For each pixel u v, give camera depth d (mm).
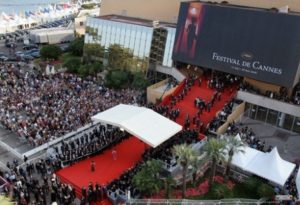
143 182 29188
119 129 40344
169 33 54656
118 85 53562
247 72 47562
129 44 57875
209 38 49719
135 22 59594
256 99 45781
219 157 30516
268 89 48094
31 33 84125
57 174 33688
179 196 30938
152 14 64688
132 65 58125
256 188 31312
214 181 33250
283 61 44312
